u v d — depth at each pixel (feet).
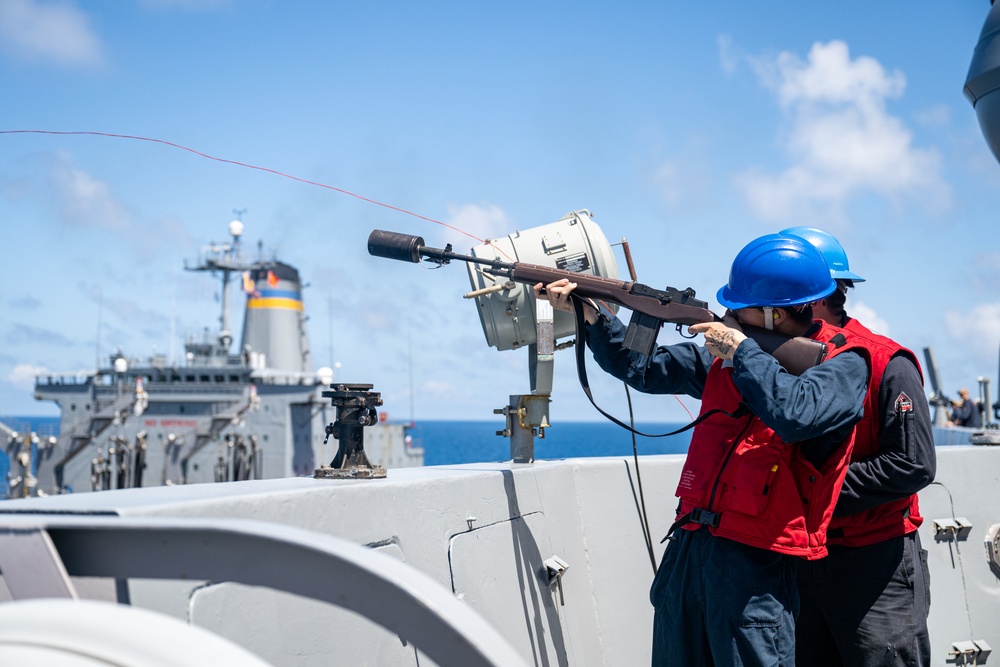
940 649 12.94
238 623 5.72
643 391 9.70
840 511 9.14
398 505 7.57
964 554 13.38
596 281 9.18
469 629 4.08
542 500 10.42
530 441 10.77
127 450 117.60
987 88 15.52
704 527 8.13
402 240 9.53
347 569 4.17
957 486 13.52
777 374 7.54
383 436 125.08
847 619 9.54
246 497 5.86
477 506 8.89
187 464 118.11
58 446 122.72
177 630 3.82
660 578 8.80
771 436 7.89
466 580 8.38
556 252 10.28
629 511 11.89
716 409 8.30
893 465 8.92
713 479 8.05
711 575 7.87
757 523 7.73
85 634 3.70
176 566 4.44
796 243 8.66
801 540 7.70
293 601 6.20
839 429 7.93
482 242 10.47
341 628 6.62
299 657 6.21
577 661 10.34
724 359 8.38
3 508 5.15
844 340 8.36
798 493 7.80
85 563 4.52
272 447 117.19
